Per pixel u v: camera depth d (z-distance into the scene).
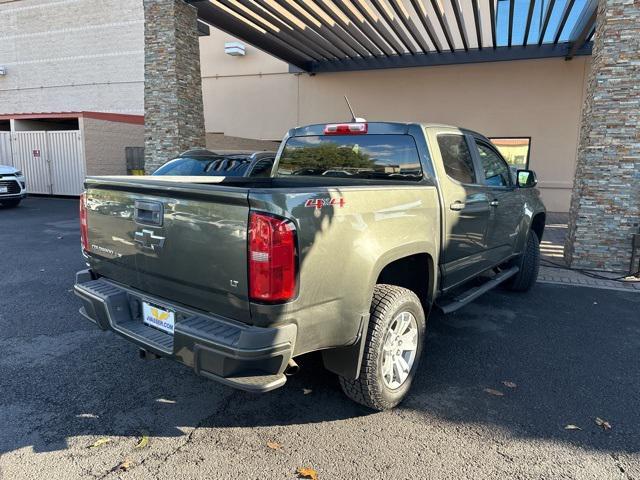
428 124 3.94
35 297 5.51
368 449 2.78
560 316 5.11
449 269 3.92
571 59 13.18
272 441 2.85
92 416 3.09
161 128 10.86
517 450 2.77
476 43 13.62
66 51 24.06
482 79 14.11
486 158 4.79
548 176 13.90
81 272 3.51
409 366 3.29
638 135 6.71
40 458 2.66
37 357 3.93
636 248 6.79
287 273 2.34
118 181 2.97
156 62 10.66
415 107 14.89
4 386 3.44
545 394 3.42
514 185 5.26
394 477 2.54
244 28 12.30
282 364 2.41
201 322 2.57
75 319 4.80
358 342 2.82
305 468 2.60
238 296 2.42
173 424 3.02
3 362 3.83
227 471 2.58
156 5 10.48
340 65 15.15
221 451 2.75
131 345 4.18
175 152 10.78
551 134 13.71
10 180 13.59
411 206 3.25
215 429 2.97
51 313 4.96
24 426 2.96
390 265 3.43
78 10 23.53
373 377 2.96
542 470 2.59
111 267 3.23
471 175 4.34
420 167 3.78
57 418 3.05
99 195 3.20
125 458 2.67
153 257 2.82
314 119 16.06
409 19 11.10
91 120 16.97
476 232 4.32
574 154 13.58
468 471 2.58
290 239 2.33
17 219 12.03
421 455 2.72
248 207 2.33
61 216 12.66
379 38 12.77
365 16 10.47
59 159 17.25
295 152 4.57
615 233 7.01
